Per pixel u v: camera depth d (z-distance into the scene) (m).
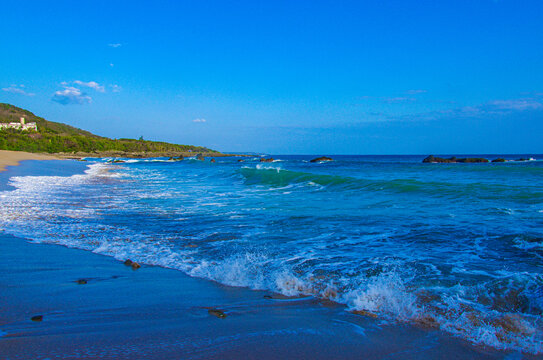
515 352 2.73
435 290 4.00
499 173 22.98
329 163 54.06
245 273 4.77
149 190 16.31
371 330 3.10
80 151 105.81
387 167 36.78
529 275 4.42
